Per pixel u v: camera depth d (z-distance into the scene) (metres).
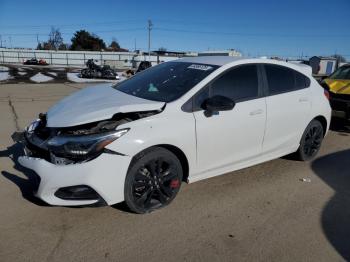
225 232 3.34
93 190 3.17
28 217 3.42
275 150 4.71
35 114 8.70
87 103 3.74
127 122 3.32
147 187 3.50
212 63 4.20
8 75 28.91
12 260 2.80
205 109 3.76
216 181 4.52
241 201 4.00
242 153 4.27
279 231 3.41
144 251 2.99
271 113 4.44
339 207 3.98
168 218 3.53
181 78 4.04
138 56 66.69
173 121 3.52
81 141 3.10
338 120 7.55
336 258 3.03
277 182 4.59
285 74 4.78
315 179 4.76
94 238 3.14
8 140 6.00
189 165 3.75
